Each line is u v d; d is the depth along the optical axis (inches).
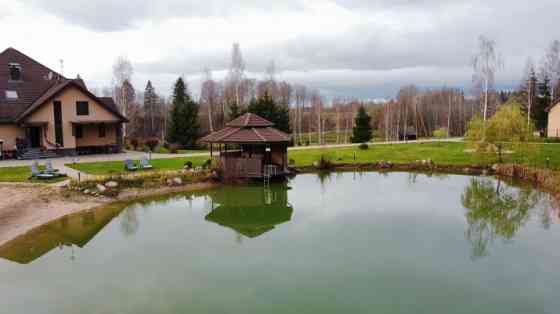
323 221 719.7
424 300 416.5
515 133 1138.7
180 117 1801.2
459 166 1257.4
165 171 1011.9
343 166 1317.7
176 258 536.7
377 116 3954.2
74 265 510.6
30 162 1133.7
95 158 1255.5
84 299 417.1
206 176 1025.5
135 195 890.1
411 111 3654.0
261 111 1768.0
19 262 518.3
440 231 655.8
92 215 744.3
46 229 652.1
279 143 1079.0
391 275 479.2
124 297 422.0
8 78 1336.1
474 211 785.6
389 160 1375.5
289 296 424.2
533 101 2201.0
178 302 411.2
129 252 559.5
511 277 473.1
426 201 872.9
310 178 1163.9
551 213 777.6
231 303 408.8
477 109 3253.0
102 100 1504.7
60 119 1300.4
